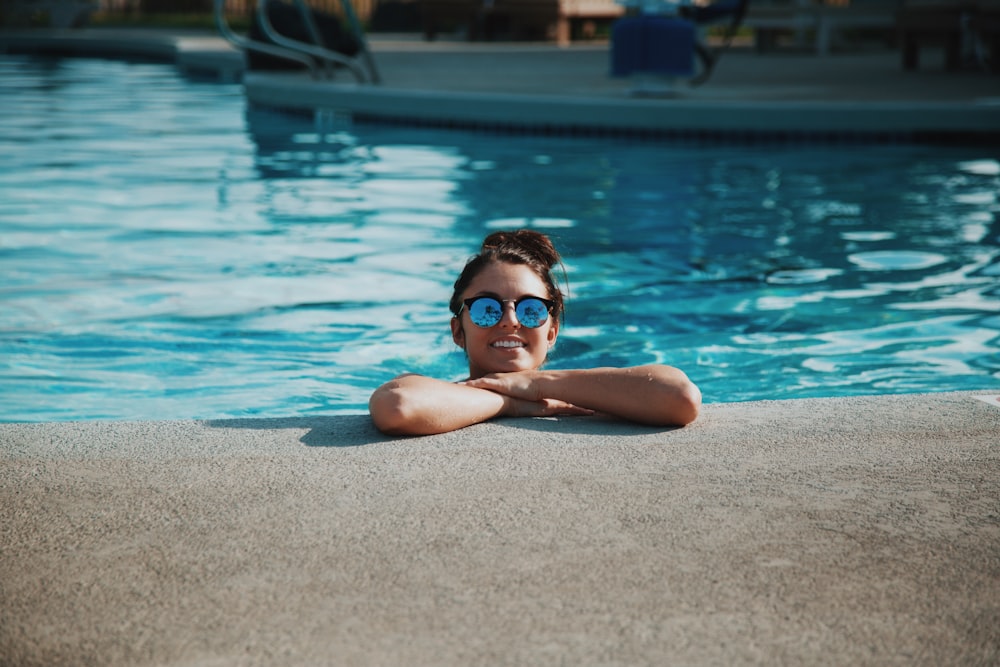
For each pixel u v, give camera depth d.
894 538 1.67
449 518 1.74
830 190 6.20
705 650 1.36
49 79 13.11
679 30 8.38
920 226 5.31
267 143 8.20
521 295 2.44
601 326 3.83
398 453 2.03
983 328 3.79
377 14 19.86
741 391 3.22
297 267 4.65
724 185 6.36
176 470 1.94
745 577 1.55
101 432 2.15
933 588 1.52
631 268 4.59
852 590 1.51
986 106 7.60
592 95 8.82
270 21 11.88
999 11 10.01
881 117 7.67
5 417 3.01
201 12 22.14
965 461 1.99
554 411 2.34
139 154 7.63
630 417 2.24
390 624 1.42
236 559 1.60
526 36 16.91
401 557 1.61
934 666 1.33
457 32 18.80
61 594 1.50
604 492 1.84
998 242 4.99
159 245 5.02
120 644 1.38
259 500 1.81
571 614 1.45
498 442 2.10
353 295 4.23
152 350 3.58
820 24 13.21
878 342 3.65
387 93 8.98
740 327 3.81
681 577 1.55
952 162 7.09
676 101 8.04
